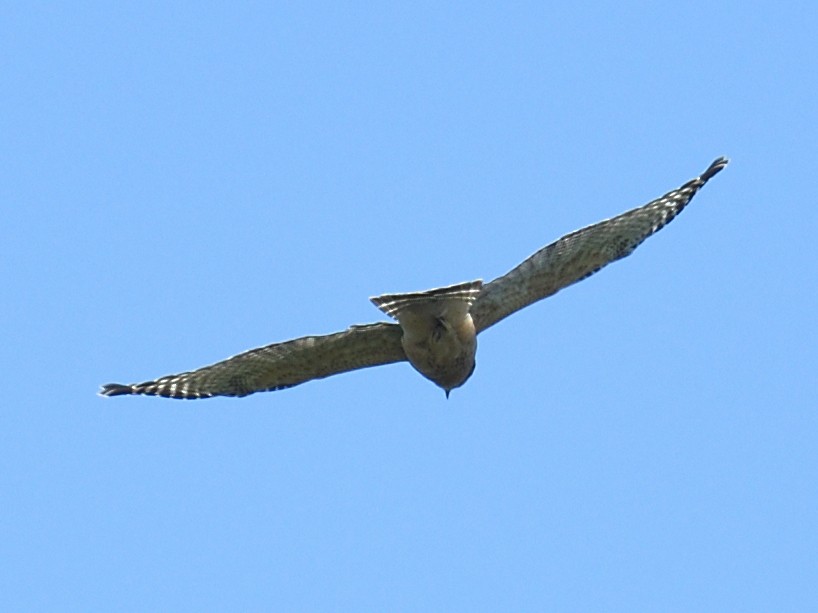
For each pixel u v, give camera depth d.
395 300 15.98
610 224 16.33
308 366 17.56
